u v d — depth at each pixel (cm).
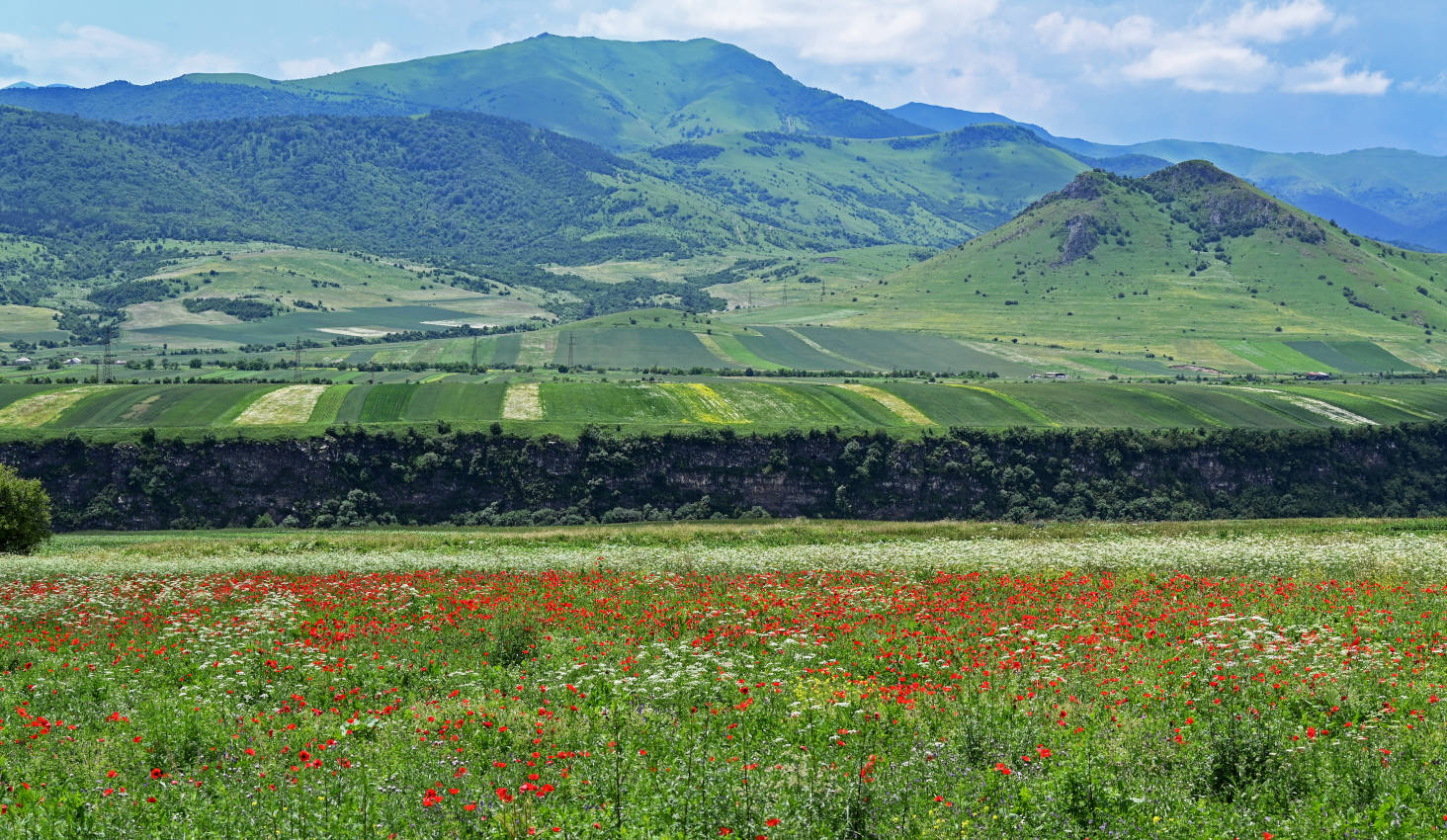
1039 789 1365
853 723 1706
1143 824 1298
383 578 3503
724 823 1288
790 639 2305
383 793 1411
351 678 2152
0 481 5475
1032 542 4684
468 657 2327
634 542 5650
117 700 1966
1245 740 1480
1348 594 2684
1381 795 1333
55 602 3112
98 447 9269
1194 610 2550
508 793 1370
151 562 4347
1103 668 1998
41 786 1491
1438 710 1662
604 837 1274
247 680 2116
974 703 1753
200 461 9362
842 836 1280
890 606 2722
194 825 1326
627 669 2081
